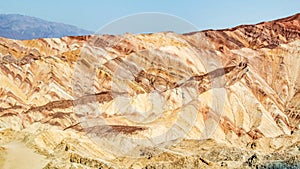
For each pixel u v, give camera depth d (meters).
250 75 90.38
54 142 45.69
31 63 95.88
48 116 71.44
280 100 90.50
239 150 55.56
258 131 75.31
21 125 70.44
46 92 88.62
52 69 94.88
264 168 43.50
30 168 35.59
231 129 74.75
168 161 42.69
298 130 77.38
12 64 94.25
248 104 82.44
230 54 99.50
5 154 37.56
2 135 44.81
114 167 37.16
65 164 36.12
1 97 84.31
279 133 77.94
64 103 75.69
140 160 40.81
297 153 47.84
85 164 37.84
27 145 41.41
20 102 84.69
